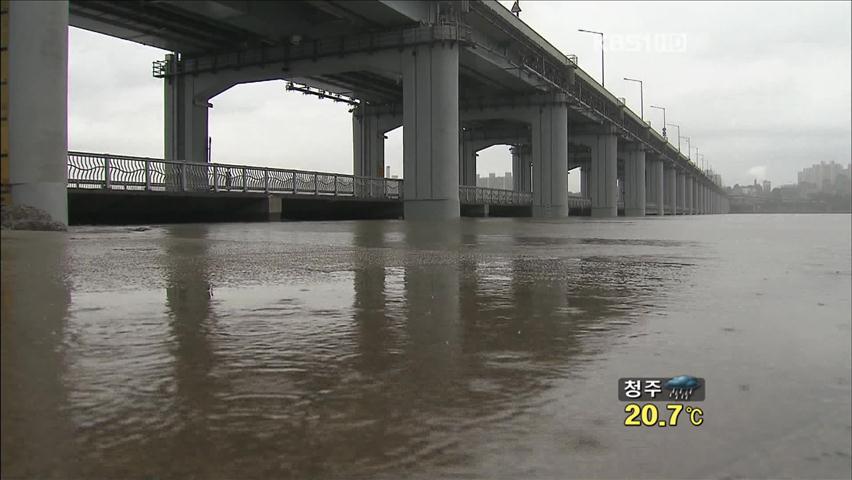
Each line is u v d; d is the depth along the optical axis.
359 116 65.12
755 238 18.91
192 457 2.45
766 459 2.60
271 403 3.04
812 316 5.59
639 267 9.63
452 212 40.91
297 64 43.47
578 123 76.81
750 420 3.01
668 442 2.72
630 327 5.00
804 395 3.39
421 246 13.41
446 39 39.84
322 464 2.43
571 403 3.14
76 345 3.96
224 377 3.41
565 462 2.50
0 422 2.72
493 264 9.69
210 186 29.88
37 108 17.83
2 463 2.36
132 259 8.94
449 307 5.73
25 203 17.83
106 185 24.38
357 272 8.11
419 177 41.00
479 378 3.51
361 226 25.59
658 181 106.12
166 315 4.95
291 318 5.01
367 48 41.53
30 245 10.96
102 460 2.41
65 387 3.17
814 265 10.15
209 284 6.67
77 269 7.55
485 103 62.59
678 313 5.67
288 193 34.09
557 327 4.95
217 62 45.31
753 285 7.63
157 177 27.02
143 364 3.60
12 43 17.81
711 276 8.52
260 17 38.66
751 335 4.80
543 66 56.91
